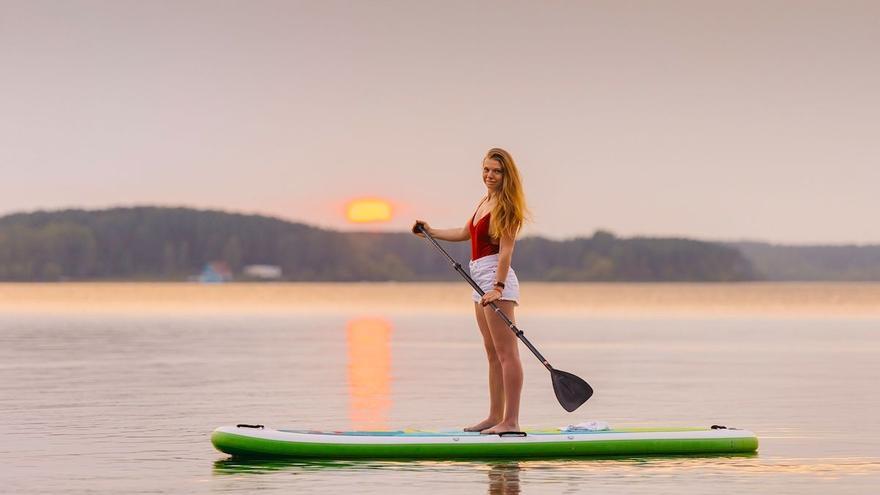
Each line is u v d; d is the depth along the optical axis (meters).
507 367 16.28
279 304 116.62
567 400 16.34
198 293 168.50
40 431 19.31
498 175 16.16
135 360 35.84
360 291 196.25
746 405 23.62
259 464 15.45
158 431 19.31
